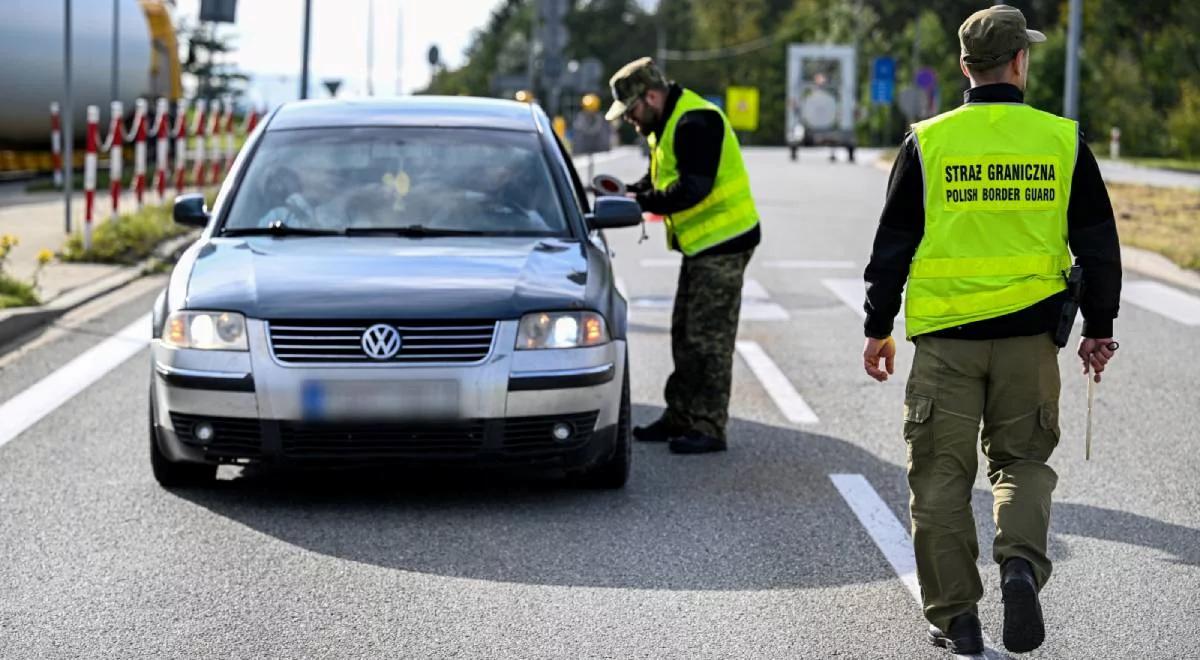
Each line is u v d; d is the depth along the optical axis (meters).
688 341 17.39
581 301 14.84
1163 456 17.27
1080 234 10.48
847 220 51.59
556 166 17.39
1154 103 132.38
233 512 14.66
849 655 10.68
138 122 43.34
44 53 61.94
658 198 17.05
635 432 18.16
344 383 14.12
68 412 19.34
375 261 15.23
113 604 11.80
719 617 11.53
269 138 17.59
